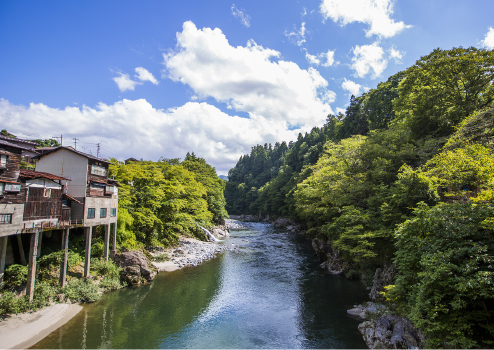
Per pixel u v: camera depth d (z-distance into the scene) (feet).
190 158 297.12
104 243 100.48
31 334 60.59
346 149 123.03
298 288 98.73
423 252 52.47
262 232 258.16
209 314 77.77
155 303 83.51
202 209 192.34
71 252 93.09
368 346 59.88
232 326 70.85
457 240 48.60
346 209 102.42
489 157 55.11
